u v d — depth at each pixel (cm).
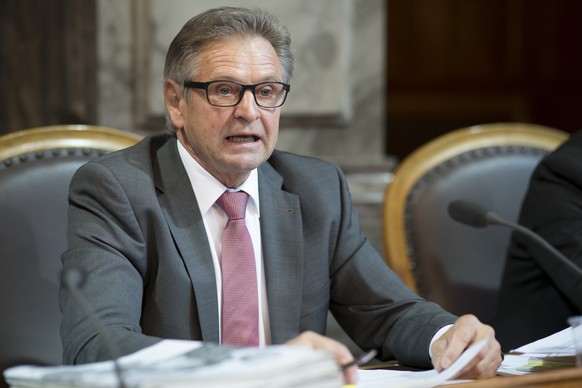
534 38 1619
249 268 365
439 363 325
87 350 301
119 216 352
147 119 662
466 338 329
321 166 406
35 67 741
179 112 371
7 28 753
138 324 337
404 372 335
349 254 394
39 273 391
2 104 761
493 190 484
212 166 368
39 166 401
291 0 674
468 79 1634
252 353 255
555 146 505
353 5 691
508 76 1633
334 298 397
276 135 362
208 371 240
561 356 342
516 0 1619
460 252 472
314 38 681
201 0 656
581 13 1602
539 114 1622
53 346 389
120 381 238
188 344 279
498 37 1631
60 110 713
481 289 472
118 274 338
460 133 497
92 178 359
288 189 393
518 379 297
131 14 657
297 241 380
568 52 1611
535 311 456
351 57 693
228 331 360
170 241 357
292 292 372
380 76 698
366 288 388
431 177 481
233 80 351
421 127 1639
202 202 370
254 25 357
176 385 234
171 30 655
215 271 365
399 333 365
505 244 480
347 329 396
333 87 687
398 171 482
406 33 1634
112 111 660
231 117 352
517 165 492
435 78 1636
